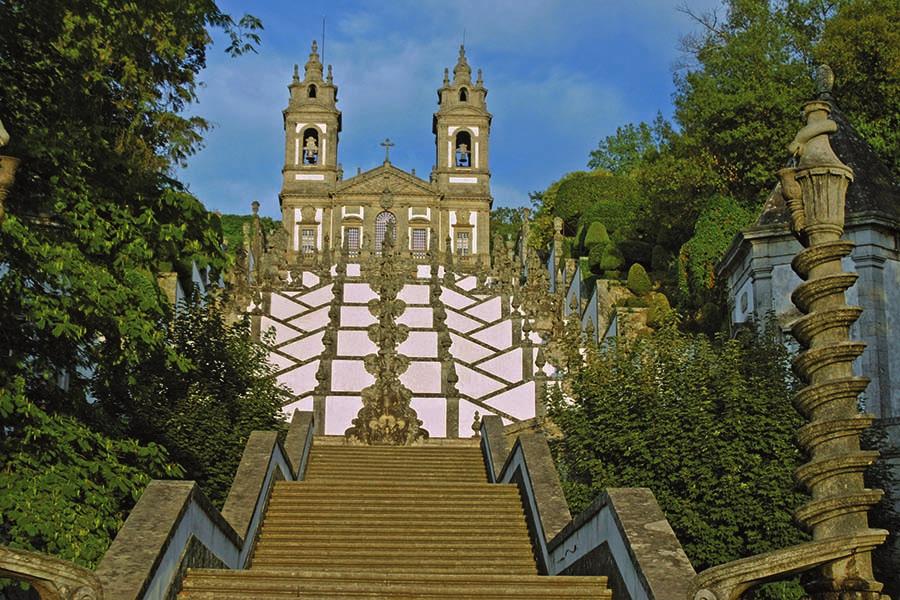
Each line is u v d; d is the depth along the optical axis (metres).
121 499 14.59
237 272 44.44
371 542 16.50
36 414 12.27
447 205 73.12
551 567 14.38
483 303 41.53
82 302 13.20
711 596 8.60
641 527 10.61
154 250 14.97
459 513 17.86
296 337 37.59
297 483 18.73
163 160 16.98
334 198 72.31
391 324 36.66
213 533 12.59
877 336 21.33
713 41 39.59
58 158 13.74
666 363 17.95
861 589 8.30
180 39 16.27
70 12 14.34
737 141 35.75
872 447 16.92
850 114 31.20
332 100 74.94
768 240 23.66
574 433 18.12
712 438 16.02
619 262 47.44
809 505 8.60
